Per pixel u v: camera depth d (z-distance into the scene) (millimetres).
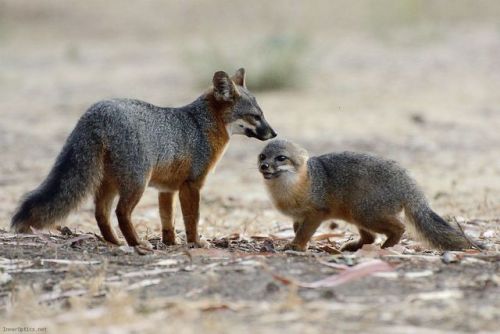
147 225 15672
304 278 9656
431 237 12312
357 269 9703
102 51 48938
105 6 62719
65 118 30141
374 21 51938
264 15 58125
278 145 12906
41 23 58469
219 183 20984
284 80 34844
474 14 51844
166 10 61094
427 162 22969
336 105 31422
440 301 8773
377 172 12594
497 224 15164
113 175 11734
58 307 8906
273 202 13133
